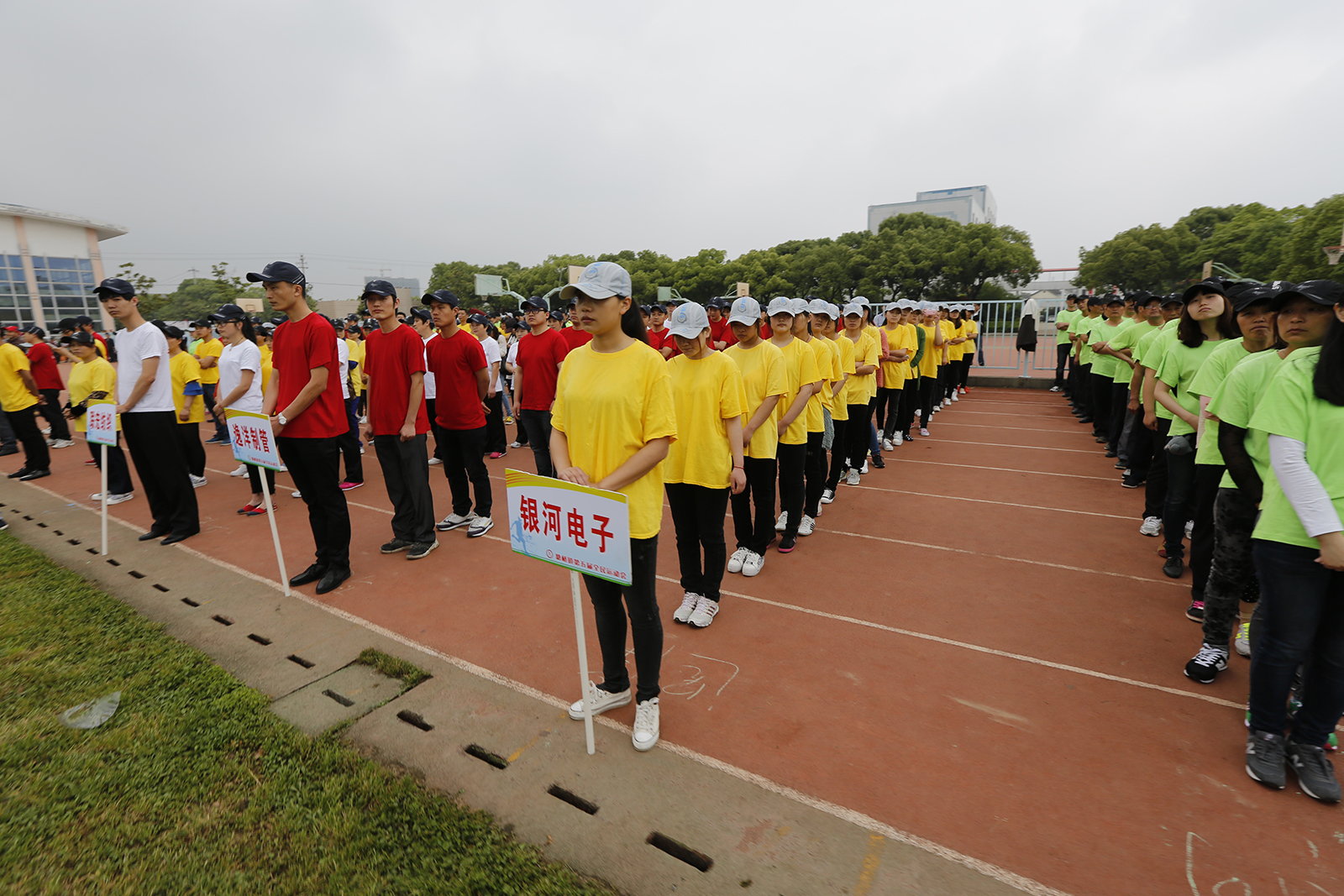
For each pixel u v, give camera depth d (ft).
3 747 8.88
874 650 11.51
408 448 15.81
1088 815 7.59
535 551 8.59
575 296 8.39
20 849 7.16
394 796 7.82
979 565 15.35
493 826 7.46
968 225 130.52
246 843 7.18
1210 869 6.79
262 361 25.58
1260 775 7.99
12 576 15.08
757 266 149.28
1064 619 12.55
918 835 7.32
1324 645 7.64
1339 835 7.22
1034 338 47.70
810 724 9.43
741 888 6.63
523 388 20.27
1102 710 9.63
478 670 10.95
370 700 10.09
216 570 15.65
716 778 8.27
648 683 8.89
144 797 7.90
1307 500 6.98
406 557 16.39
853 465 22.91
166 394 17.19
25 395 25.34
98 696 10.08
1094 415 29.07
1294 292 7.39
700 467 11.75
